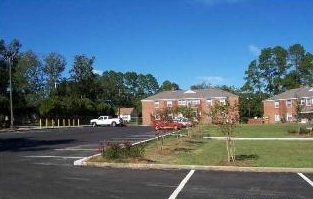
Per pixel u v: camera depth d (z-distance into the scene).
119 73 166.50
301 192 11.90
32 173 16.02
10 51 91.38
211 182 13.67
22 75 122.38
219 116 18.80
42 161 19.91
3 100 76.50
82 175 15.41
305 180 13.92
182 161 18.42
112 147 19.25
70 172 16.20
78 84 117.00
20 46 95.75
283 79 123.12
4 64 84.75
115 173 15.86
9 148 27.52
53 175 15.47
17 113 82.19
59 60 129.25
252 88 126.75
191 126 36.94
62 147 27.69
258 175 15.16
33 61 126.69
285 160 18.50
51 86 127.75
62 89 116.38
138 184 13.38
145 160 18.62
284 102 92.75
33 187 12.99
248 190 12.25
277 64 125.12
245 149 23.95
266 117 93.06
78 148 26.70
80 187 12.93
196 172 16.02
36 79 127.94
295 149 23.86
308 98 89.06
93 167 17.58
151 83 169.62
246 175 15.17
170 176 15.02
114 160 18.56
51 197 11.47
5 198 11.40
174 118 33.22
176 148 24.86
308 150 23.25
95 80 123.06
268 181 13.80
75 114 90.38
